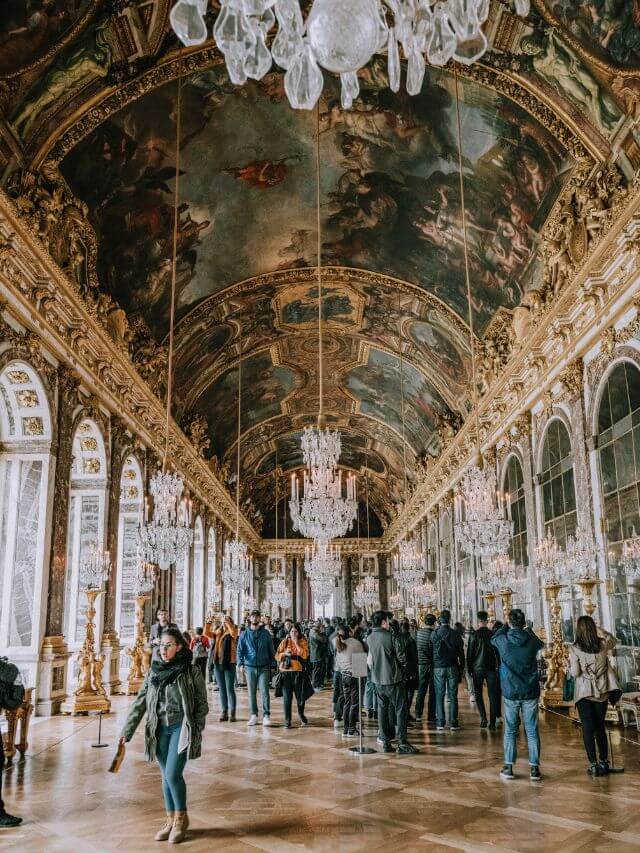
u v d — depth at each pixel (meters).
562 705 12.16
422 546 34.84
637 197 9.97
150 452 20.44
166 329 19.66
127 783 7.38
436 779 7.37
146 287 17.41
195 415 26.06
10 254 10.73
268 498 49.31
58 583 12.93
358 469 44.50
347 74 5.54
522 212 14.71
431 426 29.41
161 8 11.03
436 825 5.74
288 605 49.25
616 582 11.67
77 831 5.71
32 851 5.25
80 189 13.31
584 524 12.83
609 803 6.32
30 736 10.24
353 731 10.54
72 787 7.21
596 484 12.50
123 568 19.06
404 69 12.73
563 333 13.59
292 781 7.39
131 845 5.35
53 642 12.55
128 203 14.80
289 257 19.69
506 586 15.45
